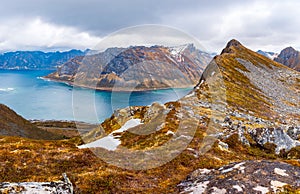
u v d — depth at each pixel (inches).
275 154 1437.0
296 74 5103.3
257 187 582.2
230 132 1557.6
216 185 618.5
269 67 5059.1
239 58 4800.7
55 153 967.6
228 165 738.2
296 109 3248.0
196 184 668.1
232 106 2423.7
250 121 2036.2
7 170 811.4
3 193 561.0
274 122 2210.9
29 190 591.5
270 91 3762.3
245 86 3548.2
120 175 762.2
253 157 1322.6
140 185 727.1
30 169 825.5
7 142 1243.2
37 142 1218.6
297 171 646.5
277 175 624.4
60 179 749.3
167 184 737.6
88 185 708.0
